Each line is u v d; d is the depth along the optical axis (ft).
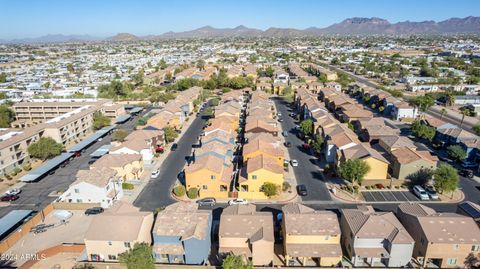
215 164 234.17
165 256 165.37
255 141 278.05
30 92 556.92
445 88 550.77
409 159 239.50
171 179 255.09
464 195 225.35
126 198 227.61
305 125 338.54
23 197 234.17
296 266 158.92
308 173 261.65
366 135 318.65
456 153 269.03
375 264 158.61
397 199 220.43
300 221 163.73
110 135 367.86
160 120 351.25
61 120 347.97
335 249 157.38
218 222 195.72
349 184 240.53
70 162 295.69
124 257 152.15
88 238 160.76
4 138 302.04
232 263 142.82
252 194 223.30
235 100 456.45
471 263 153.99
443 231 154.92
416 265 157.38
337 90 526.57
